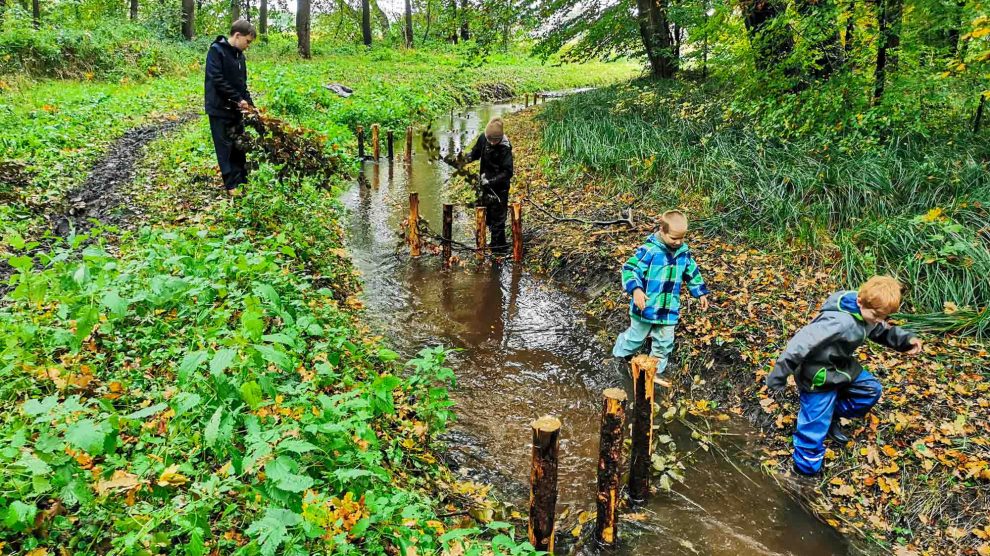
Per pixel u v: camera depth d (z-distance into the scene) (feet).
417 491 10.67
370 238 26.27
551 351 17.58
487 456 13.19
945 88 22.62
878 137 23.30
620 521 11.59
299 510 7.40
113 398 9.98
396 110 55.31
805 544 11.16
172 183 24.21
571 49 56.39
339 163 24.95
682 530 11.42
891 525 11.39
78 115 34.35
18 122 30.45
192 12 83.71
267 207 20.49
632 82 55.31
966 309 15.44
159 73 59.72
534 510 10.05
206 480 8.12
